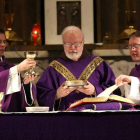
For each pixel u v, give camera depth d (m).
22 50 12.55
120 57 12.49
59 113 5.47
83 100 6.75
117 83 7.37
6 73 7.34
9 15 12.92
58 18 12.65
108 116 5.44
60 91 8.18
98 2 13.23
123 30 13.28
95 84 8.84
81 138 5.42
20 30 13.35
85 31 12.59
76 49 8.62
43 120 5.46
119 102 6.96
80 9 12.63
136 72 8.87
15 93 8.52
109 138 5.41
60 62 9.08
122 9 13.48
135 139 5.40
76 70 8.94
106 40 13.19
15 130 5.46
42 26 13.30
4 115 5.49
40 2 13.34
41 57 12.36
